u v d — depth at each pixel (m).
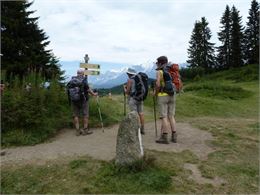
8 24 29.31
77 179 6.98
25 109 10.80
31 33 31.84
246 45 75.75
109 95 21.03
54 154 8.65
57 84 13.04
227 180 7.05
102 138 10.30
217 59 79.00
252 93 26.38
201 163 7.82
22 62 29.09
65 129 11.58
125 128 7.28
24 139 9.95
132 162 7.12
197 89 27.61
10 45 28.84
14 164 7.97
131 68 10.16
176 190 6.46
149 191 6.39
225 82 46.38
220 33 78.31
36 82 12.27
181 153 8.41
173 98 9.39
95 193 6.43
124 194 6.33
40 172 7.41
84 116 10.95
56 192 6.59
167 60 9.33
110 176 6.93
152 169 7.11
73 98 10.68
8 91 11.48
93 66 12.76
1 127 10.34
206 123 12.82
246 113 17.62
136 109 10.19
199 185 6.73
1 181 7.11
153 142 9.44
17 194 6.70
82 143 9.74
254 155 8.62
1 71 12.81
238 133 11.01
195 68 63.78
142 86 10.02
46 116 11.42
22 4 30.56
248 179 7.16
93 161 7.75
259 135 10.81
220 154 8.52
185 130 11.27
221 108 18.28
